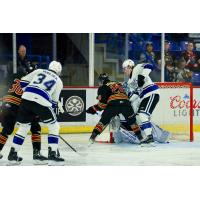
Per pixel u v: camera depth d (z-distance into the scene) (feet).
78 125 80.28
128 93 69.21
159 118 77.36
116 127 71.10
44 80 53.72
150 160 58.23
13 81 56.54
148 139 68.74
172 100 77.82
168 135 72.28
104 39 87.71
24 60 82.17
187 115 78.95
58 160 54.19
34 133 56.59
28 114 53.83
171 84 77.41
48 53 86.43
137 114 69.05
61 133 79.30
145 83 68.13
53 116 53.98
